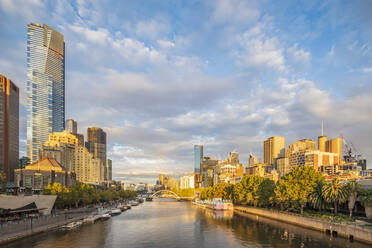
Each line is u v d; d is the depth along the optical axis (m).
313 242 77.38
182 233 97.56
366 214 85.56
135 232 99.75
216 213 173.38
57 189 136.00
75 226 109.12
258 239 84.44
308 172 110.06
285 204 121.00
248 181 170.88
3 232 75.38
